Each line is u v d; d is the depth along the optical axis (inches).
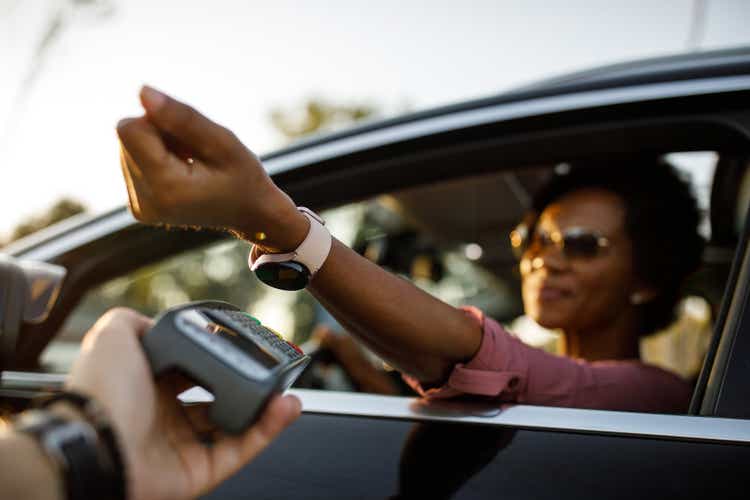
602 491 28.1
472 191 82.4
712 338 34.9
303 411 34.2
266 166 49.6
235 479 30.6
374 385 72.6
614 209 51.8
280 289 26.8
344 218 97.2
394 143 48.9
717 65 42.8
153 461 19.5
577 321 52.2
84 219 50.9
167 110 18.9
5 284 33.0
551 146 47.2
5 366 34.1
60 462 15.6
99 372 18.4
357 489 29.6
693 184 56.9
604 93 45.0
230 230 24.4
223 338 20.7
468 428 31.7
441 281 100.6
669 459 29.0
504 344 34.8
